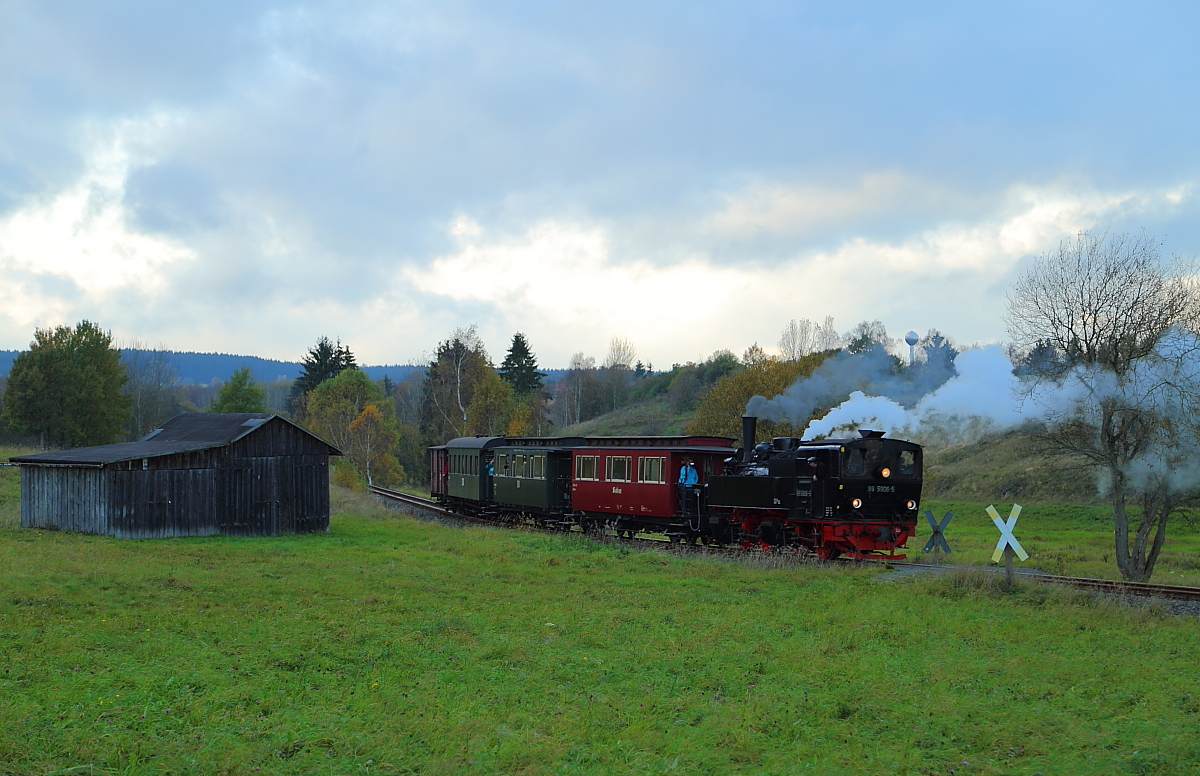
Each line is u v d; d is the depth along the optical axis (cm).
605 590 1833
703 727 948
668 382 11431
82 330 6462
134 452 2723
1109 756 873
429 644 1311
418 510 4272
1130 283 2392
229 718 928
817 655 1265
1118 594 1750
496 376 7331
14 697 948
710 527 2756
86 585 1686
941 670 1190
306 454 3009
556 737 905
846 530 2331
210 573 1936
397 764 827
